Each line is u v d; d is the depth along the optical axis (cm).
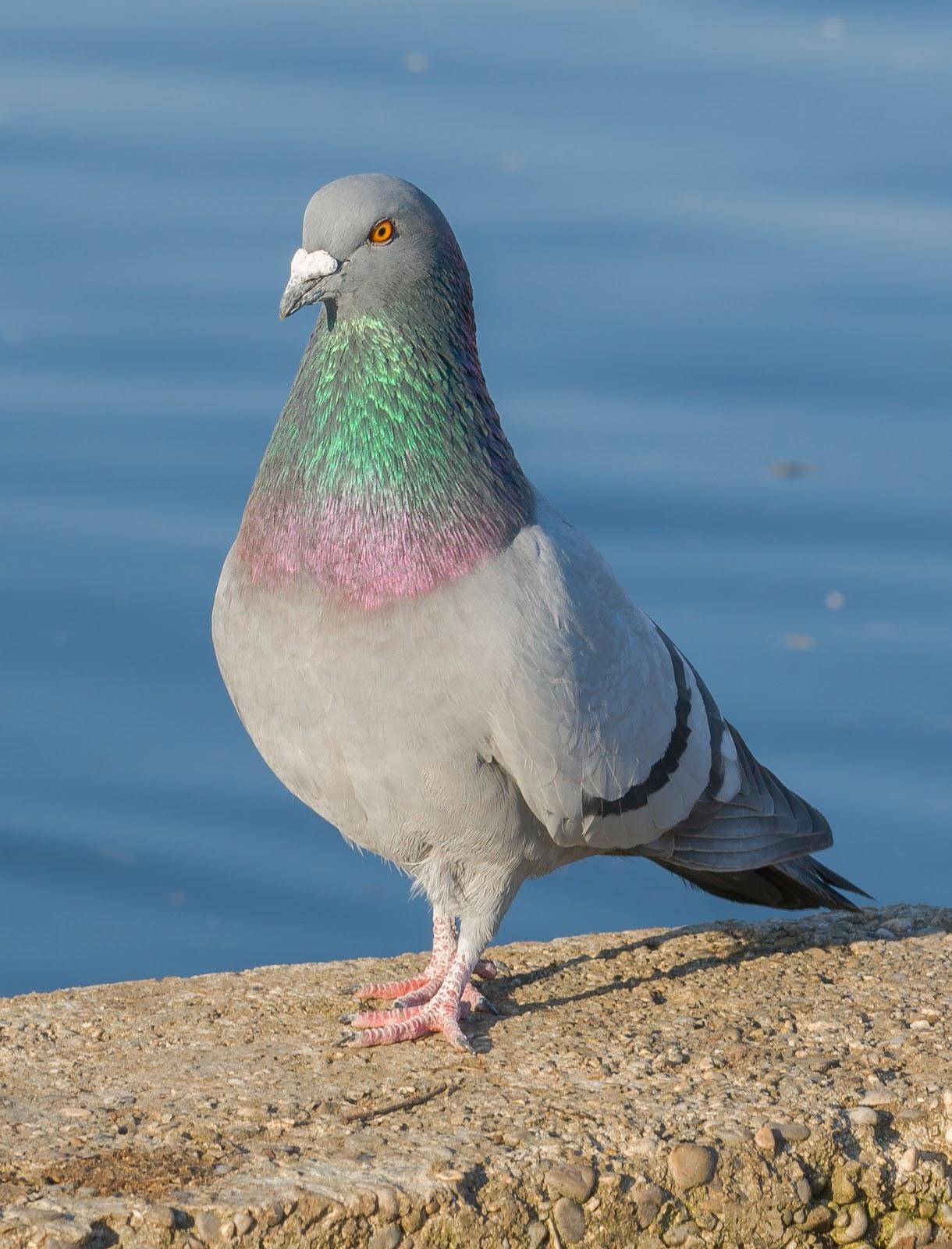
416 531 841
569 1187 754
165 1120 799
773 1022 923
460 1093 832
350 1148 769
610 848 959
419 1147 770
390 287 864
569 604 866
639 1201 763
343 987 1002
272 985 1005
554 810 882
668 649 983
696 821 980
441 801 862
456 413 869
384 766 853
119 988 1002
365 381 859
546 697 844
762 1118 804
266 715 881
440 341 870
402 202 870
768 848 999
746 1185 779
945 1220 804
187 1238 702
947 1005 942
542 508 927
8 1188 726
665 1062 868
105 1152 764
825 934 1068
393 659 830
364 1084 845
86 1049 904
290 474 873
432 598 833
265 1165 751
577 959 1034
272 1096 830
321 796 898
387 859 954
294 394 895
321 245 874
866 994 962
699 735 971
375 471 847
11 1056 895
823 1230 797
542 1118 802
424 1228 730
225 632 886
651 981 991
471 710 836
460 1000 916
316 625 839
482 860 898
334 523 845
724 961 1023
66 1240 686
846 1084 839
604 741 884
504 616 836
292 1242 714
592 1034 909
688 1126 796
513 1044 897
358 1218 722
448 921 973
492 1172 751
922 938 1056
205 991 996
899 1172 801
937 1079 847
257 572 869
